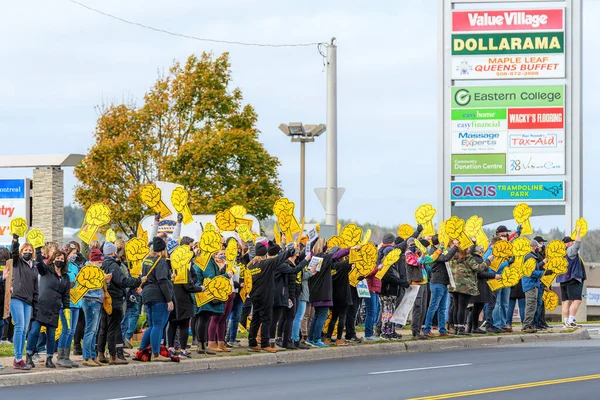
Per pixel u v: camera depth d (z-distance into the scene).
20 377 33.09
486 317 51.06
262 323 40.84
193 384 32.41
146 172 104.94
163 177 100.88
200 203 99.06
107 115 105.69
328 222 57.97
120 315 36.28
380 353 43.62
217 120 104.12
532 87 72.00
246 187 99.19
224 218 43.25
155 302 36.62
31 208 64.62
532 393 29.16
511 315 53.09
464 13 72.56
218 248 39.16
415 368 36.53
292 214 43.25
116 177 103.31
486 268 48.16
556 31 71.69
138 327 47.03
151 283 36.72
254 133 101.88
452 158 72.75
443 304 47.88
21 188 64.44
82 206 105.62
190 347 42.34
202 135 100.25
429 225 48.31
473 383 31.62
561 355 41.25
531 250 50.34
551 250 51.91
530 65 71.94
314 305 42.56
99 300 35.84
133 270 36.88
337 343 44.09
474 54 72.38
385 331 46.22
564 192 71.69
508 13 72.12
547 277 52.91
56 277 35.44
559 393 29.16
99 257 35.97
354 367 37.38
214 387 31.44
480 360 39.38
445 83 72.75
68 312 35.97
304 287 42.56
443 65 72.75
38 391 31.05
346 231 43.94
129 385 32.38
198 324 39.88
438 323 49.78
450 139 72.75
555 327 55.69
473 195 72.75
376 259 44.22
